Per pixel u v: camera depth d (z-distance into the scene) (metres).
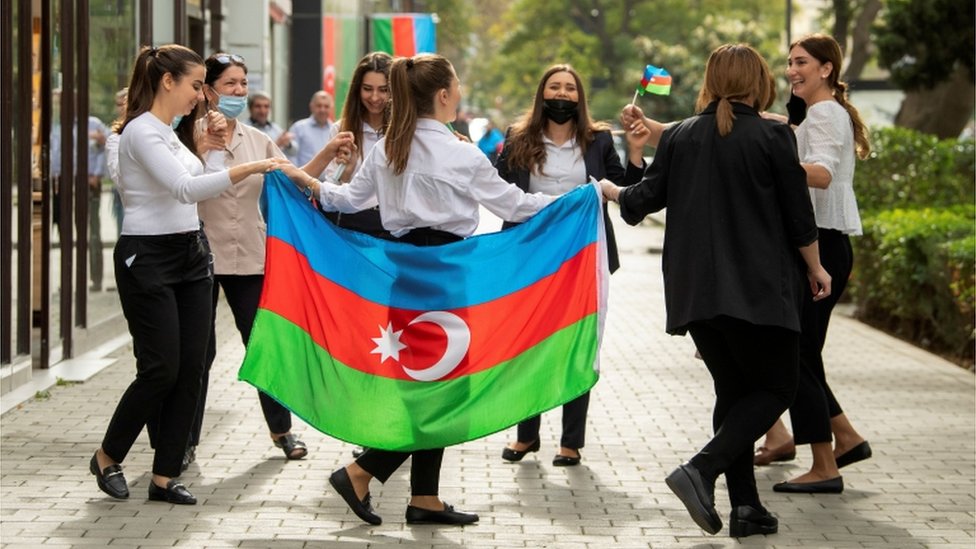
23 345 10.35
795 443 7.54
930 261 12.70
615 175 8.22
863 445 7.85
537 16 84.44
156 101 6.76
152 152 6.63
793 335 6.37
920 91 18.69
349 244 6.58
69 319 11.40
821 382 7.62
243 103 7.68
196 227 6.97
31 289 10.46
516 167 8.16
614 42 80.06
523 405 6.60
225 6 18.88
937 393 10.56
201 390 7.85
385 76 8.00
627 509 7.08
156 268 6.82
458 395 6.58
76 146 11.64
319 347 6.53
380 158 6.54
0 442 8.29
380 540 6.40
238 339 13.09
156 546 6.22
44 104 10.96
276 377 6.46
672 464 8.12
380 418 6.52
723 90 6.34
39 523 6.57
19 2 10.25
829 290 6.45
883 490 7.55
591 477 7.79
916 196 16.31
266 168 6.55
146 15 13.90
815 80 7.40
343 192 6.62
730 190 6.25
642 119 7.50
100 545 6.23
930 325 13.70
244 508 6.93
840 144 7.23
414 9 61.97
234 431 8.80
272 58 21.48
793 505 7.21
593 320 6.67
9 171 9.88
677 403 10.09
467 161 6.46
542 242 6.65
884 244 13.73
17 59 10.26
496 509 7.04
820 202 7.43
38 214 10.93
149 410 6.92
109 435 6.98
